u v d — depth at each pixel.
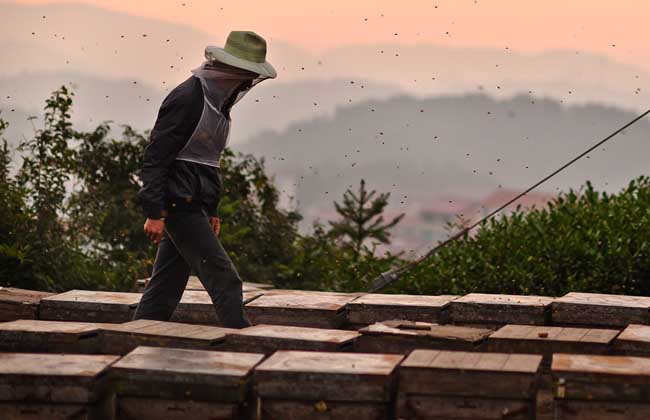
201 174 12.48
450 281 19.33
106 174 23.75
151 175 12.21
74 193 21.38
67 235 20.41
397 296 13.98
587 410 9.03
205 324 13.57
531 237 19.73
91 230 21.17
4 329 10.85
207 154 12.52
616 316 12.77
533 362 9.38
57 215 20.08
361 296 13.99
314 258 23.73
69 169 20.23
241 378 9.19
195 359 9.72
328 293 14.77
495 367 9.15
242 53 12.41
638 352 10.62
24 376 9.27
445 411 9.16
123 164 23.77
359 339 11.22
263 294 14.51
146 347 10.15
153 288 12.99
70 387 9.23
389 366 9.36
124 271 21.38
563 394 9.05
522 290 18.73
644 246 18.61
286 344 10.77
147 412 9.37
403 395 9.23
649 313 12.72
